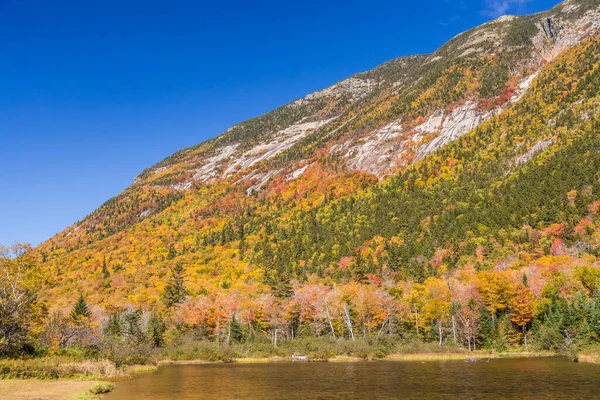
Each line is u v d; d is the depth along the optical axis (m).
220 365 74.25
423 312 99.38
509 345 92.75
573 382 41.25
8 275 51.59
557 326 84.31
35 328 56.44
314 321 106.31
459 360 73.50
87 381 44.66
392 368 60.19
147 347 79.06
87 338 74.25
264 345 94.44
